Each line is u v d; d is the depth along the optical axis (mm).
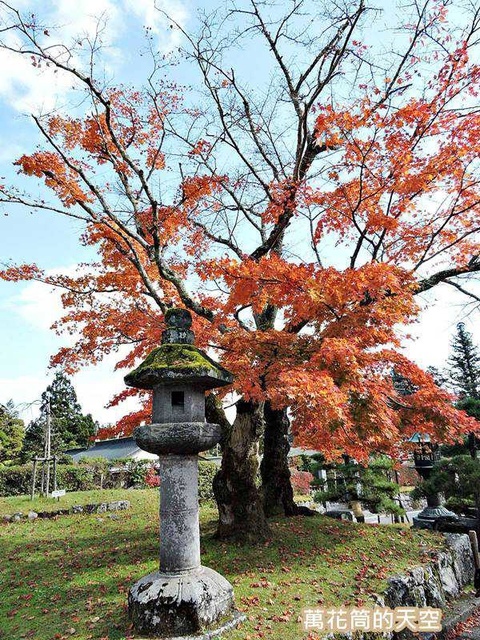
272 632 5141
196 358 5551
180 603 4953
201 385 5766
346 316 6777
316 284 6242
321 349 6113
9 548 10547
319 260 9422
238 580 6906
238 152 10016
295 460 31703
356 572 7477
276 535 9227
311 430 7145
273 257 6973
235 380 6465
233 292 7062
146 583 5277
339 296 6312
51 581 7582
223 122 9828
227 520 9031
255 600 6098
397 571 7656
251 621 5379
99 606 6121
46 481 19172
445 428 7453
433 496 13047
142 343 10172
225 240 10891
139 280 10688
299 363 6887
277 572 7312
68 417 41000
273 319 11156
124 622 5363
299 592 6496
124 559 8461
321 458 18984
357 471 14352
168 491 5449
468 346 35031
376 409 6426
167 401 5590
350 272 6254
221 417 9680
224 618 5211
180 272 11109
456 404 13898
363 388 6309
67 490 23281
